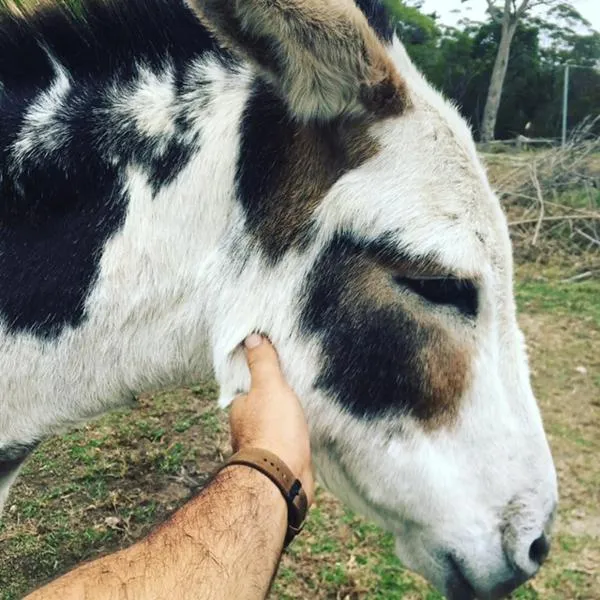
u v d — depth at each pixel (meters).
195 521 0.40
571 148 3.11
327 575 1.05
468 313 0.53
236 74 0.54
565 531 1.17
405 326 0.52
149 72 0.55
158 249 0.54
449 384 0.53
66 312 0.54
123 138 0.54
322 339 0.53
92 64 0.56
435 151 0.52
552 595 1.03
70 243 0.54
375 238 0.51
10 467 0.61
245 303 0.54
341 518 1.17
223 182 0.53
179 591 0.36
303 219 0.52
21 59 0.56
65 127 0.54
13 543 1.14
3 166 0.54
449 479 0.55
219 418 1.48
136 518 1.19
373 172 0.51
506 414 0.55
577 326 1.97
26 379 0.55
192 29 0.56
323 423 0.55
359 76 0.48
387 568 1.06
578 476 1.30
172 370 0.57
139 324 0.55
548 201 2.88
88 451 1.36
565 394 1.60
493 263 0.53
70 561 1.10
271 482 0.43
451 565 0.58
